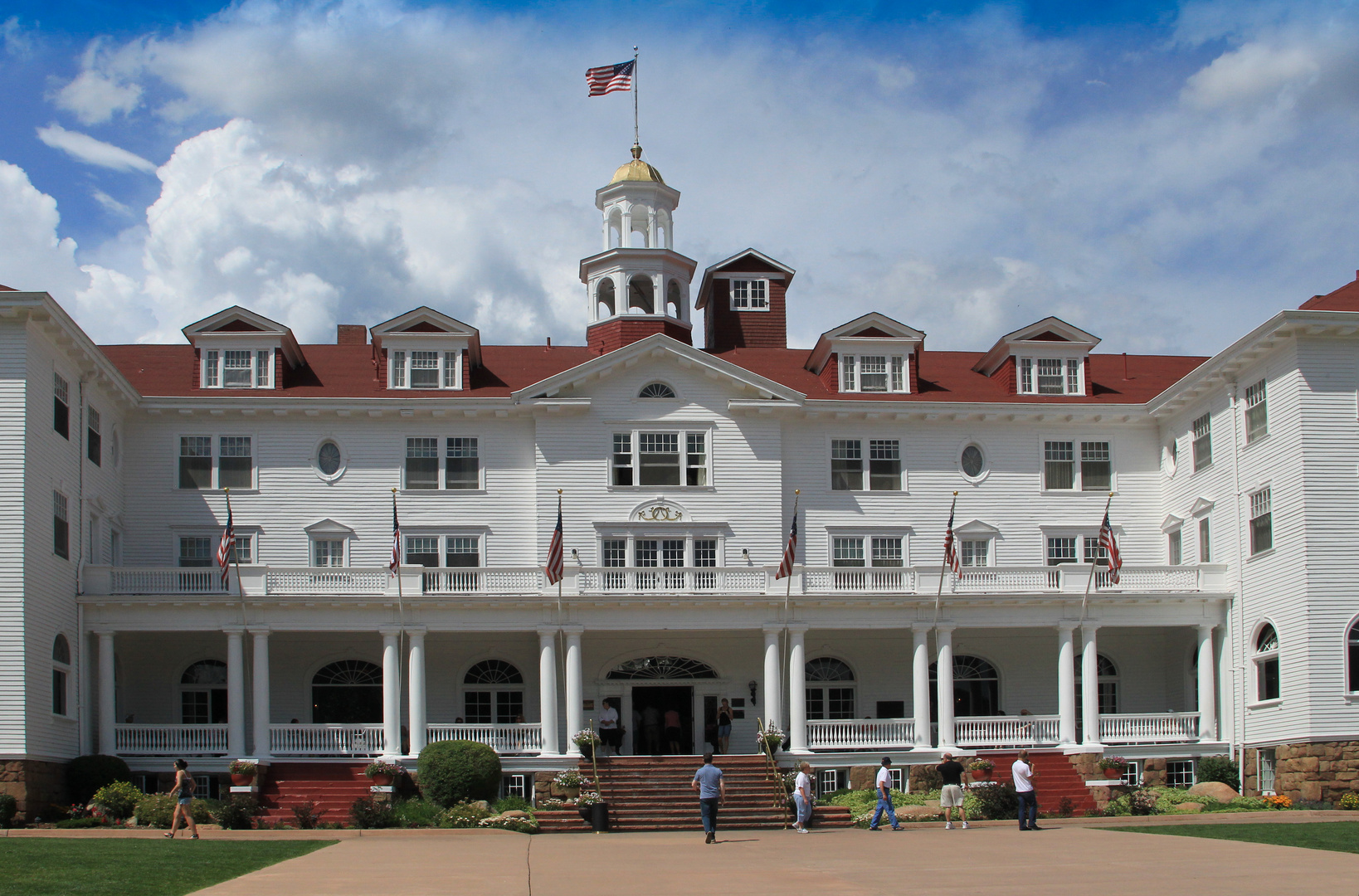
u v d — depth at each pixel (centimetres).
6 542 4356
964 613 5253
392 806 4603
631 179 6531
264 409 5550
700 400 5688
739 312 6600
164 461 5528
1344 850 3312
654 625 5138
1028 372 5997
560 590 4906
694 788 4741
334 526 5566
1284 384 4916
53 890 2505
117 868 2852
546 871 2956
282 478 5578
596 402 5647
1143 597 5253
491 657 5547
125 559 5447
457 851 3484
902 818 4544
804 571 5288
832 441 5812
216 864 3014
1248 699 5122
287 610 4972
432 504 5612
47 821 4356
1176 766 5288
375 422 5644
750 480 5659
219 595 4912
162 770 4816
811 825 4500
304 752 4919
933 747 5238
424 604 5034
